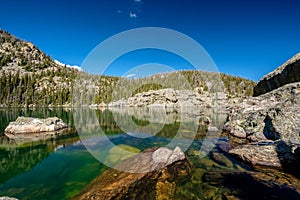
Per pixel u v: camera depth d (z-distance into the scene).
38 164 7.44
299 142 8.02
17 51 144.62
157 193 5.08
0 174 6.55
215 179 5.85
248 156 7.30
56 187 5.63
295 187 5.21
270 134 9.89
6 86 68.69
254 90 29.62
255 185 5.39
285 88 14.83
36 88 85.44
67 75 111.31
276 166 6.65
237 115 14.30
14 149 9.45
